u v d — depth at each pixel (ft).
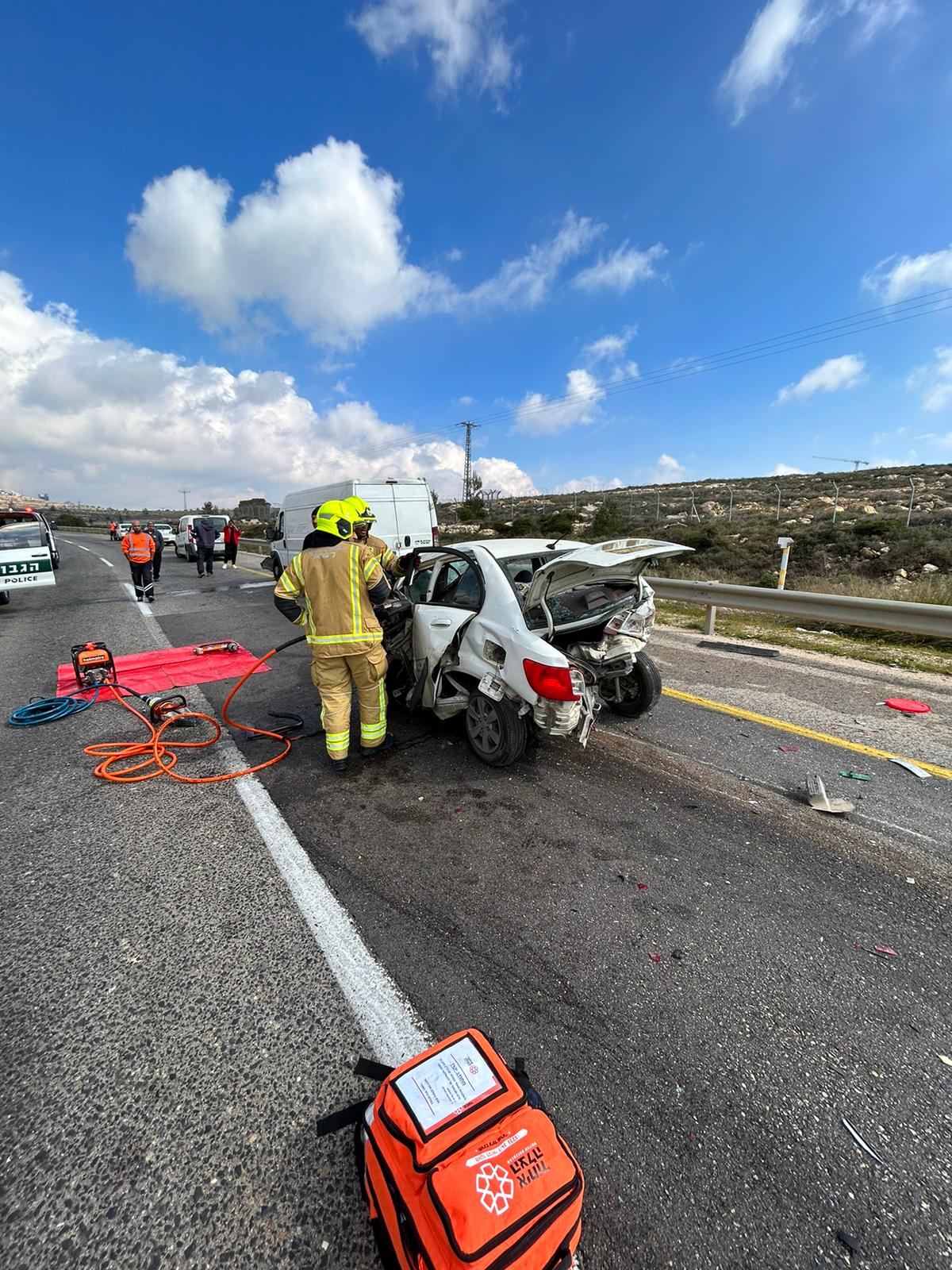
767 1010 6.33
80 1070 5.66
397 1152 4.09
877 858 9.00
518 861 9.02
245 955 7.14
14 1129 5.10
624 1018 6.22
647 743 13.29
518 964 6.97
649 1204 4.54
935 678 17.75
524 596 11.29
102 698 16.92
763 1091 5.44
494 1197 3.73
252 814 10.50
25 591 43.29
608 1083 5.50
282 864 8.99
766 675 18.31
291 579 11.45
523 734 11.61
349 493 34.53
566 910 7.92
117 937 7.46
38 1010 6.36
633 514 106.93
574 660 13.07
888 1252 4.24
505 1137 4.05
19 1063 5.73
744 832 9.75
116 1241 4.30
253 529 112.06
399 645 14.29
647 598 13.33
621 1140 5.00
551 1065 5.67
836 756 12.50
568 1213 3.86
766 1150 4.93
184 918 7.81
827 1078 5.57
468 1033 4.81
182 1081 5.54
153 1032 6.08
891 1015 6.27
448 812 10.50
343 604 11.19
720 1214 4.48
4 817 10.49
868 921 7.68
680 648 21.97
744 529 66.69
